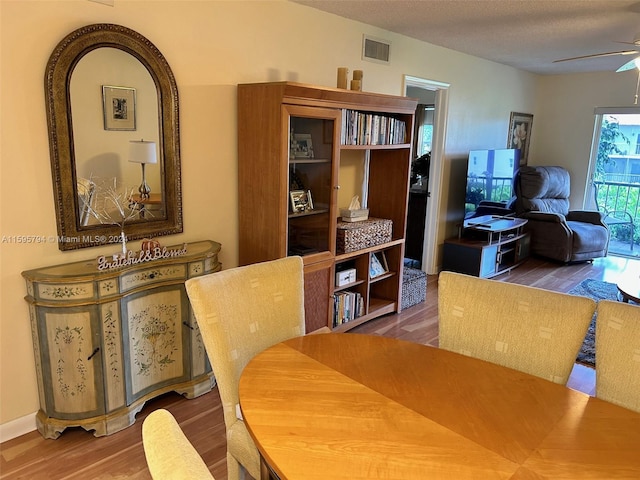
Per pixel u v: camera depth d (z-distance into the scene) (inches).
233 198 118.7
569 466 41.6
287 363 59.4
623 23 138.9
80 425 88.7
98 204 93.6
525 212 236.7
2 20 78.0
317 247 125.7
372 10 130.1
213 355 63.1
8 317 86.0
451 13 132.0
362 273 146.1
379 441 44.2
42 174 86.0
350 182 157.6
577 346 60.9
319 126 117.3
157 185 103.0
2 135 80.6
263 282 69.5
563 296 62.9
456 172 207.3
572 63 217.8
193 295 62.7
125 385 92.1
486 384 55.6
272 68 121.6
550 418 48.9
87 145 90.1
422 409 49.8
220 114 112.3
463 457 42.3
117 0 91.2
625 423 48.5
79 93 87.4
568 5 121.8
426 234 203.5
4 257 84.0
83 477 80.5
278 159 108.5
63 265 89.4
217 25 108.0
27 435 90.5
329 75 137.7
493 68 216.1
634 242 254.2
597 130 252.8
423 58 172.1
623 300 138.4
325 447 43.2
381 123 138.0
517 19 137.0
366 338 67.8
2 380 87.4
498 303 66.2
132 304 91.4
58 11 83.7
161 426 31.9
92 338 85.7
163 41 99.6
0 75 79.0
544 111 265.1
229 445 64.4
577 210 263.7
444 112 190.9
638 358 54.8
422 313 161.9
